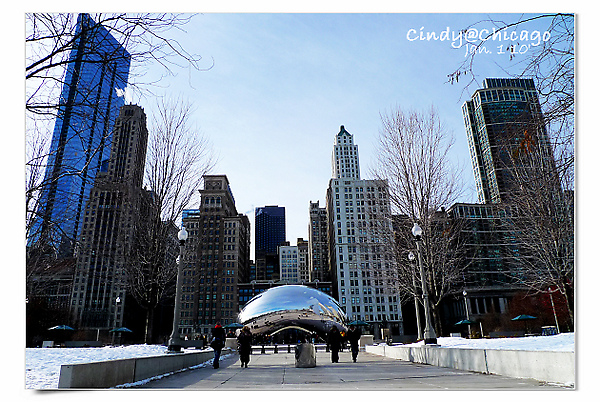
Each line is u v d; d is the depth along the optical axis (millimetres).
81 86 6020
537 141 6652
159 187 21688
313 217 199375
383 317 111562
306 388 7875
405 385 8070
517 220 21219
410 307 119750
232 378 10453
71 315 64438
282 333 77812
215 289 126125
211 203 134750
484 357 10391
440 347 13828
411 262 22000
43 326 48500
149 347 18875
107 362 7957
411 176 22375
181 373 12281
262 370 13391
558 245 19672
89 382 7352
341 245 116188
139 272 21062
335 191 121312
